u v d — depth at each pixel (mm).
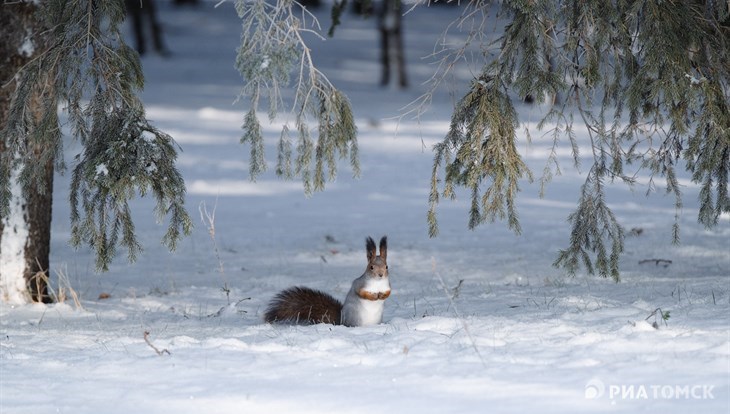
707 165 12664
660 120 12953
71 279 20031
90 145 12461
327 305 13414
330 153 13188
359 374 9469
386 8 65562
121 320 15109
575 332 11273
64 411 8469
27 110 12852
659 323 11477
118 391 9094
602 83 12992
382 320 13758
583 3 12250
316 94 13141
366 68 75250
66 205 29531
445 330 12023
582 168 36125
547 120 12781
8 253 16438
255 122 12852
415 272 20281
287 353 10586
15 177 16141
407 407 8266
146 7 78375
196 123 48562
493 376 9156
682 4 12438
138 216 28047
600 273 14047
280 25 12695
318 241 24453
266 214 28609
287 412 8266
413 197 31641
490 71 12594
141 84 13109
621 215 26828
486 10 13164
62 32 12758
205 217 28078
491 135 12438
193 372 9766
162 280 19828
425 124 48375
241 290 18188
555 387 8680
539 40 12258
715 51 12719
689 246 21891
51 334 13188
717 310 12289
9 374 9914
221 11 101375
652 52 12000
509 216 12602
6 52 15742
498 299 15672
